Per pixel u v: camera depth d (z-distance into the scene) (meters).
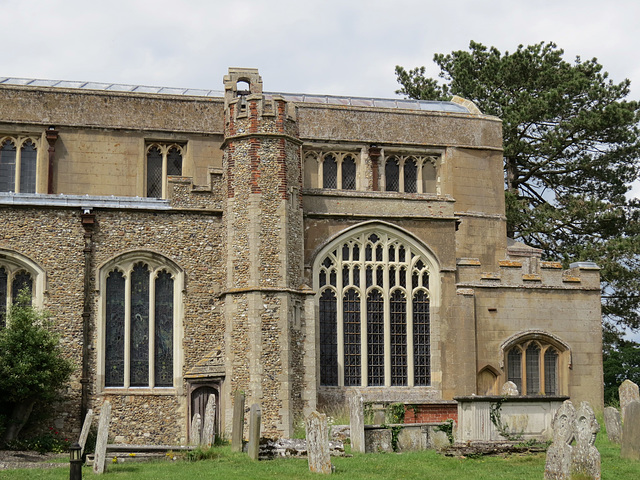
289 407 32.03
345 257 35.28
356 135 40.12
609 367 51.09
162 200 34.03
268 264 32.75
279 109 33.91
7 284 31.94
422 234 36.16
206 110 39.03
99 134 37.94
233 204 33.41
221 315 33.41
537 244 53.00
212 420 27.34
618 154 52.62
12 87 37.41
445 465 23.52
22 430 30.86
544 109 50.88
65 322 32.03
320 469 22.44
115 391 32.12
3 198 32.66
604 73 53.84
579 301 38.22
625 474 22.42
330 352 34.62
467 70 55.62
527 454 24.91
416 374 35.53
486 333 36.78
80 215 32.72
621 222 51.47
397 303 35.69
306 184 39.47
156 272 33.28
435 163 41.31
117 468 23.55
